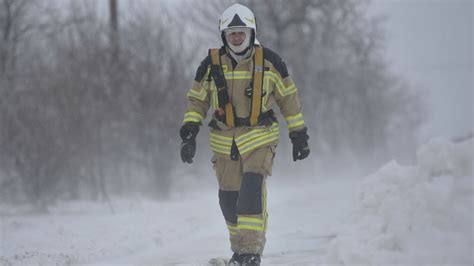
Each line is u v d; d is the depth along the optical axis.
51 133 30.95
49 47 54.59
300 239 18.17
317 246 16.67
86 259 17.38
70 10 58.69
